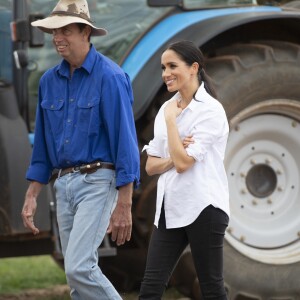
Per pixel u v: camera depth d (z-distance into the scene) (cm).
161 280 1459
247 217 2028
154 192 1927
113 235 1480
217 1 2031
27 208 1559
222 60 1988
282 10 2080
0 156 1806
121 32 1972
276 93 2008
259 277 1973
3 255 1889
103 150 1477
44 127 1534
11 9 1895
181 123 1448
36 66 1906
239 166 2031
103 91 1466
